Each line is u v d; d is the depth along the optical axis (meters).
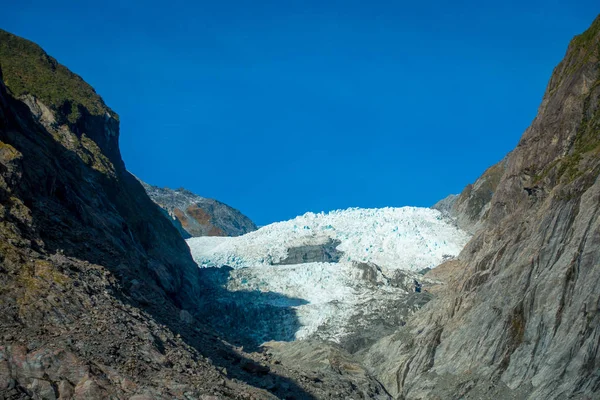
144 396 27.89
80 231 45.25
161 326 36.19
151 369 30.45
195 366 33.09
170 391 29.17
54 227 42.25
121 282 41.41
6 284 31.25
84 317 31.64
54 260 35.28
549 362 46.00
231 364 40.62
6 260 32.62
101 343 30.23
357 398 43.94
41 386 26.44
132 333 32.41
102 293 35.12
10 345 27.67
